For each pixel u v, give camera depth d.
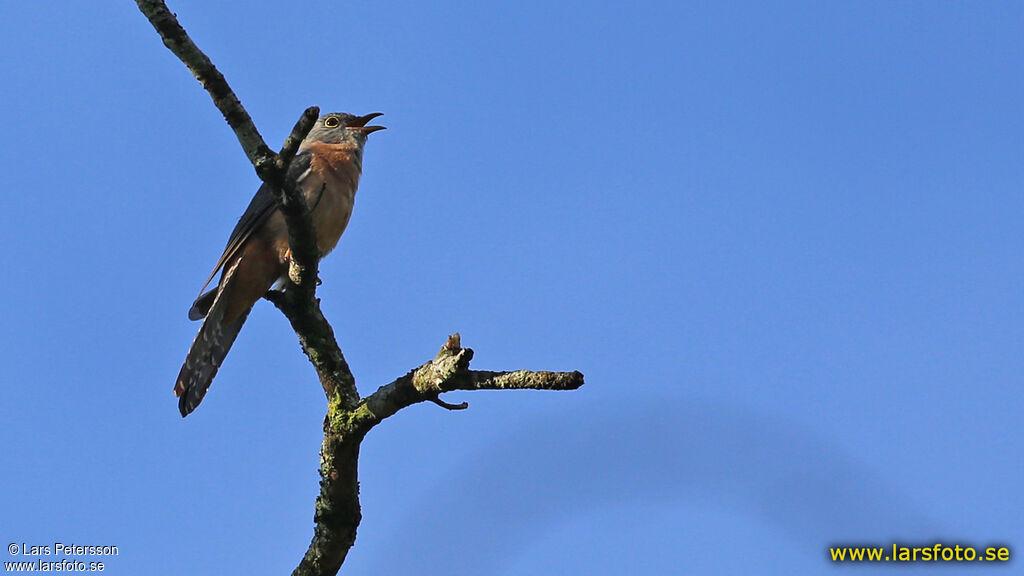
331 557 10.12
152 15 8.53
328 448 10.05
